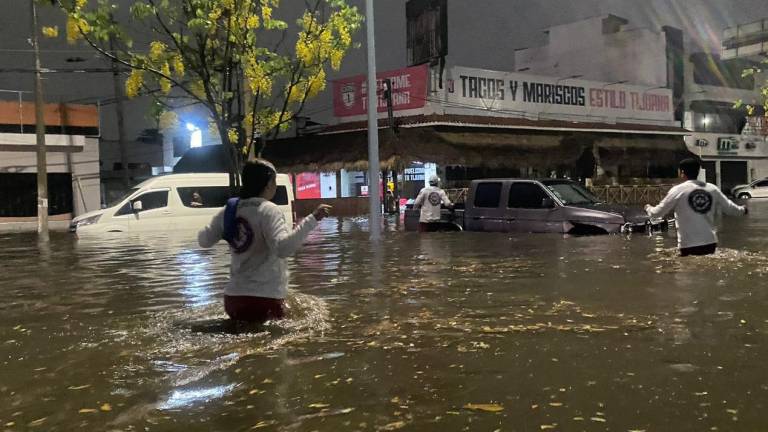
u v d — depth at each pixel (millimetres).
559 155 28453
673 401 2775
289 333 4098
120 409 2826
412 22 29219
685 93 38094
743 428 2479
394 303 5094
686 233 7488
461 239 11086
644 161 31594
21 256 10164
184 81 10680
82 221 14648
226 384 3115
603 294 5305
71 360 3615
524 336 3943
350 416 2676
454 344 3783
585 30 39562
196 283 6590
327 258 8586
